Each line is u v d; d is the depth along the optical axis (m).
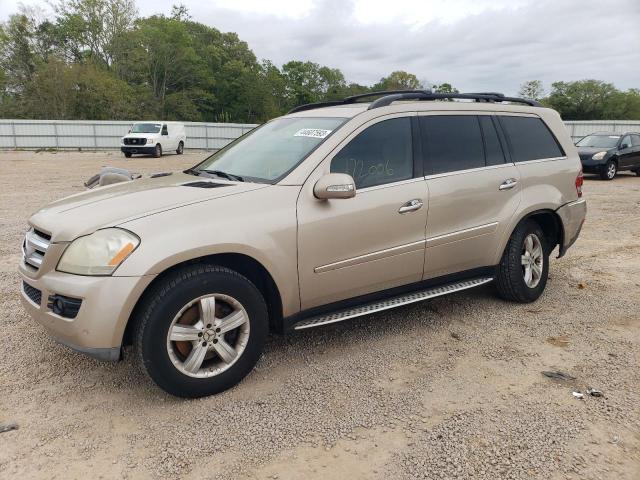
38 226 3.25
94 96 49.84
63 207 3.40
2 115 49.97
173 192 3.41
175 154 31.48
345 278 3.65
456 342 4.04
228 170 3.98
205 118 72.75
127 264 2.87
